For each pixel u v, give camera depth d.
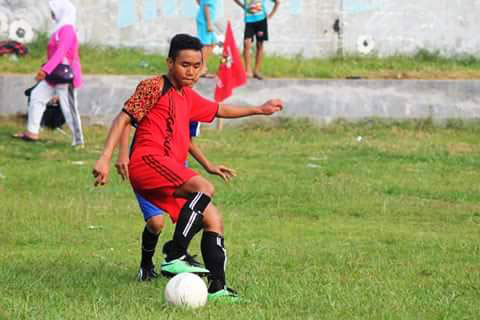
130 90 48.88
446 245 22.59
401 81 50.72
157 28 60.09
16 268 18.72
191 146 17.61
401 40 61.19
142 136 16.58
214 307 15.03
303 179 34.31
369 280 17.91
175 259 16.02
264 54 60.19
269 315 14.55
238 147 42.50
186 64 16.61
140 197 17.41
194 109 17.09
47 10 58.81
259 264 19.62
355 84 50.59
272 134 46.69
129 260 20.19
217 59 57.12
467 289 17.34
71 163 37.03
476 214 28.39
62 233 23.84
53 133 44.62
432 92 50.44
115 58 57.09
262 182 33.38
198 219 15.63
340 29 60.81
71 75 40.38
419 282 17.88
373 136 46.88
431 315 14.91
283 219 27.06
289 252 21.30
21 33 58.59
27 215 26.30
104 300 15.52
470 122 49.38
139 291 16.47
